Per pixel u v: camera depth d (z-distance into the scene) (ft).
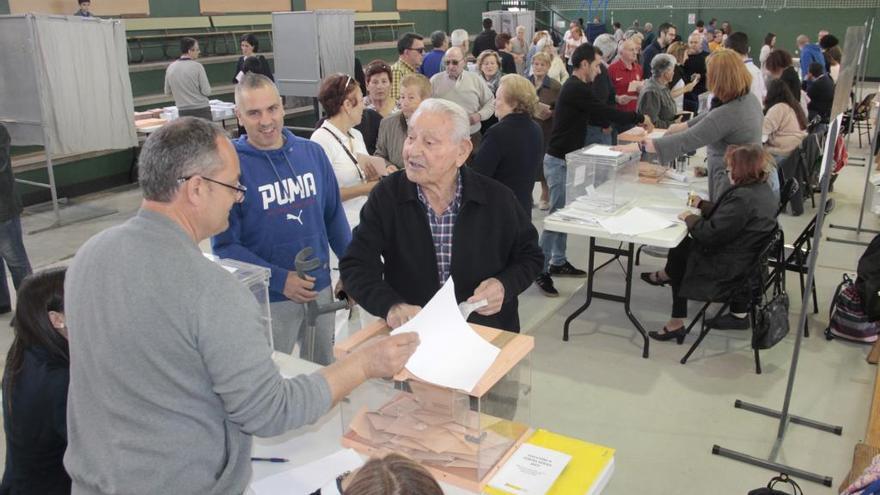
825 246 17.38
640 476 8.87
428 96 11.82
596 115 14.42
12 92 18.08
